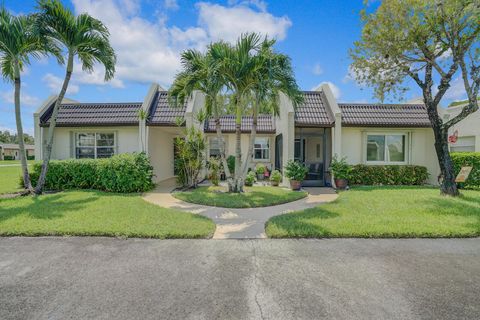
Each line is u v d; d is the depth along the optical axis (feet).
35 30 26.50
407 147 41.81
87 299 9.57
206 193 32.14
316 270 11.94
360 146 41.86
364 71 32.40
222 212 23.39
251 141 33.42
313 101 43.04
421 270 11.94
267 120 56.24
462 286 10.54
